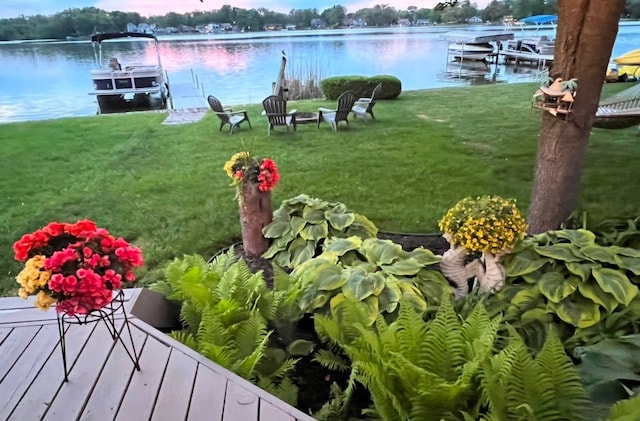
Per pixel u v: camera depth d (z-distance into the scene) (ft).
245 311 6.98
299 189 14.96
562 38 9.03
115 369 5.05
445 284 8.14
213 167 17.43
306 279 7.89
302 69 41.19
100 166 17.88
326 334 6.67
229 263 8.77
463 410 5.16
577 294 7.25
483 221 7.65
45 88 49.39
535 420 4.61
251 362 5.60
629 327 6.74
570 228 10.08
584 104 9.27
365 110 25.09
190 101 40.40
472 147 19.29
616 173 15.38
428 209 13.15
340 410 5.86
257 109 30.19
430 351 5.68
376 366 5.15
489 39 58.85
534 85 37.76
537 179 10.39
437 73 53.93
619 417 4.10
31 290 4.28
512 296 7.61
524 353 5.16
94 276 4.32
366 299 7.34
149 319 6.91
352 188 14.96
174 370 5.03
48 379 4.89
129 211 13.34
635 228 9.57
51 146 21.17
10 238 11.63
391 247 8.85
